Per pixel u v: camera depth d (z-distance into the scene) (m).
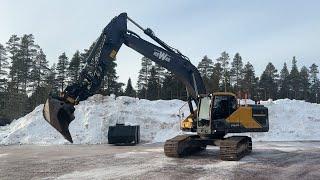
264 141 28.42
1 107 58.38
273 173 13.99
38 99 59.84
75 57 64.31
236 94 18.94
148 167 15.27
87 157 18.73
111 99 34.06
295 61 94.38
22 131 29.14
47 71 66.06
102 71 17.38
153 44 18.84
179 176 13.30
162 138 29.69
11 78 62.25
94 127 29.52
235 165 15.72
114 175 13.52
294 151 21.28
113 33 18.00
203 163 16.30
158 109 34.28
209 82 67.88
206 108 18.77
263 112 19.02
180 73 19.11
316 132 31.75
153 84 70.75
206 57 74.81
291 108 35.22
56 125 15.38
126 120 30.89
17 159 18.20
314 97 97.00
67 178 12.98
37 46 64.62
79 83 16.53
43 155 19.80
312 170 14.77
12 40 62.97
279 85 93.69
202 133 18.53
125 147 24.28
